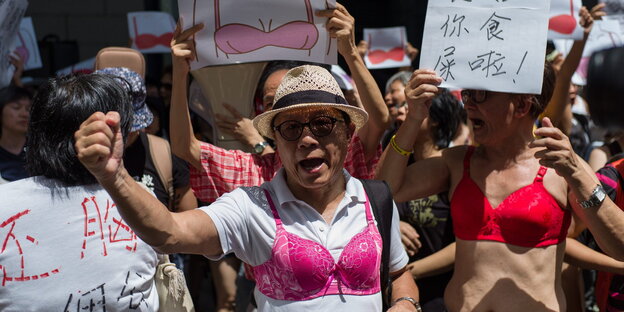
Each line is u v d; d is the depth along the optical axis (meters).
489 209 2.62
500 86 2.51
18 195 2.02
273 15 2.78
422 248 3.52
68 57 7.95
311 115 2.12
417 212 3.47
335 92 2.17
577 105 5.50
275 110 2.11
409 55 6.43
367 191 2.27
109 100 2.10
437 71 2.60
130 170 3.06
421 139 3.79
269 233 2.12
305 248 2.08
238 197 2.15
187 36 2.76
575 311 3.41
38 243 1.99
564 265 3.40
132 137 3.08
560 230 2.60
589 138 5.67
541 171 2.58
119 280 2.06
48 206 2.02
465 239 2.69
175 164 3.22
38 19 9.91
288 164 2.16
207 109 3.92
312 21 2.79
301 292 2.07
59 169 2.03
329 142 2.13
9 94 4.30
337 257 2.11
